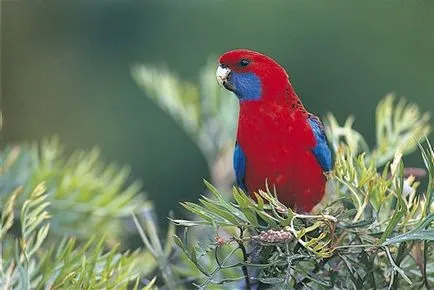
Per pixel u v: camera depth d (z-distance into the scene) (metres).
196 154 20.48
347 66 20.44
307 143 7.67
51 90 21.03
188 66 22.20
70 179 7.98
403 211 5.10
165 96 9.54
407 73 18.92
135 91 21.66
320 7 21.06
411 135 7.00
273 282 5.13
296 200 7.84
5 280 5.84
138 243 8.08
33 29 21.20
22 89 20.58
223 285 6.28
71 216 7.88
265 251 5.25
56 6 21.58
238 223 5.21
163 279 6.30
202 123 9.46
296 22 21.50
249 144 7.86
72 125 21.17
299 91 20.84
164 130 20.95
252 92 7.82
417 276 5.75
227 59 7.94
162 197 20.44
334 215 5.50
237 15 22.23
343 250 5.38
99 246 5.86
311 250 5.14
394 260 5.50
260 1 22.06
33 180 7.75
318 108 20.61
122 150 21.00
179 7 22.59
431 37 18.48
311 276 5.27
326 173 6.60
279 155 7.72
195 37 22.38
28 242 6.02
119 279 5.69
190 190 20.47
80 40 21.83
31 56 21.00
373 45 20.02
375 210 5.71
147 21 22.48
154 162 20.84
